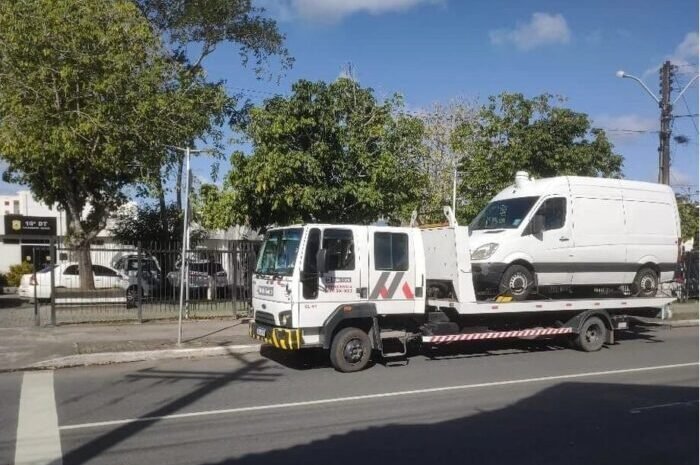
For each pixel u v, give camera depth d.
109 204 22.14
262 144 15.34
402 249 11.27
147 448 6.42
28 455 6.19
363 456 6.21
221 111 21.81
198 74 21.12
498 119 21.59
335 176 15.78
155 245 18.92
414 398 8.80
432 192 22.05
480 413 7.98
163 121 18.33
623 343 14.84
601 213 13.33
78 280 19.16
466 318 12.24
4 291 27.69
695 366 11.61
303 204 15.02
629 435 7.03
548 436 6.96
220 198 16.66
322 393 9.11
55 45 16.77
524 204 12.72
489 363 11.80
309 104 15.15
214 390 9.31
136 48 17.95
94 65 17.16
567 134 21.25
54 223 33.62
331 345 10.71
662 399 8.82
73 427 7.21
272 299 10.73
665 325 17.64
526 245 12.27
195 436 6.86
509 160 20.86
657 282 14.31
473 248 12.13
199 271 17.55
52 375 10.51
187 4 24.02
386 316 11.34
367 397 8.86
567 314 13.32
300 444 6.60
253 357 12.31
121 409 8.09
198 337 13.87
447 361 12.01
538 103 21.38
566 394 9.12
